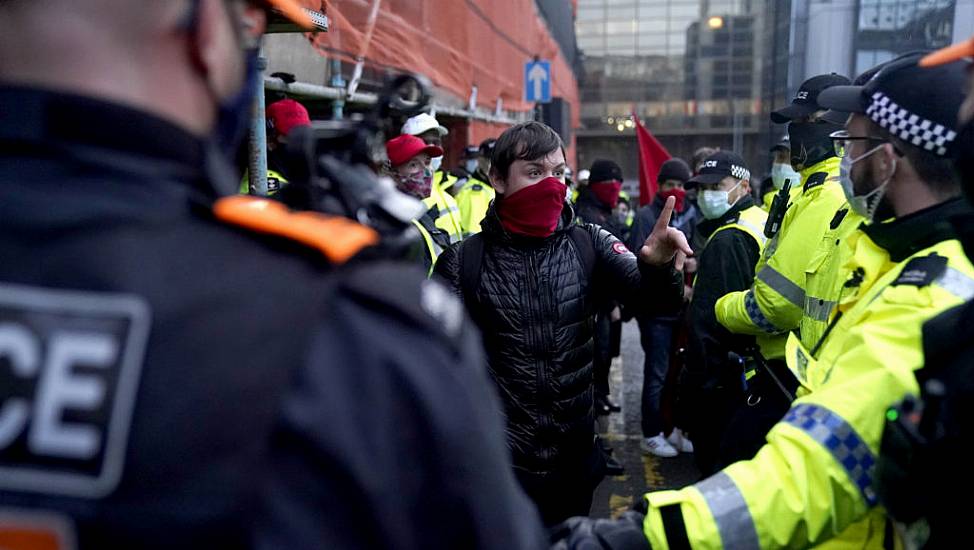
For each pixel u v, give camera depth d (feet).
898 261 4.67
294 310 2.11
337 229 2.37
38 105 2.10
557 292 7.55
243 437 1.97
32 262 2.00
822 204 7.98
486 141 19.35
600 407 17.79
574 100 84.74
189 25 2.21
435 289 2.50
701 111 129.08
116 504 1.91
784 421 4.17
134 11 2.14
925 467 3.29
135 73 2.18
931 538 3.38
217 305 2.04
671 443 15.74
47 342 1.96
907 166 4.52
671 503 4.08
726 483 4.07
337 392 2.10
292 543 2.01
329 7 12.92
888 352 3.97
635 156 132.46
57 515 1.93
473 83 26.61
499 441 2.47
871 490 3.90
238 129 2.61
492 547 2.31
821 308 6.28
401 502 2.17
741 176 13.57
